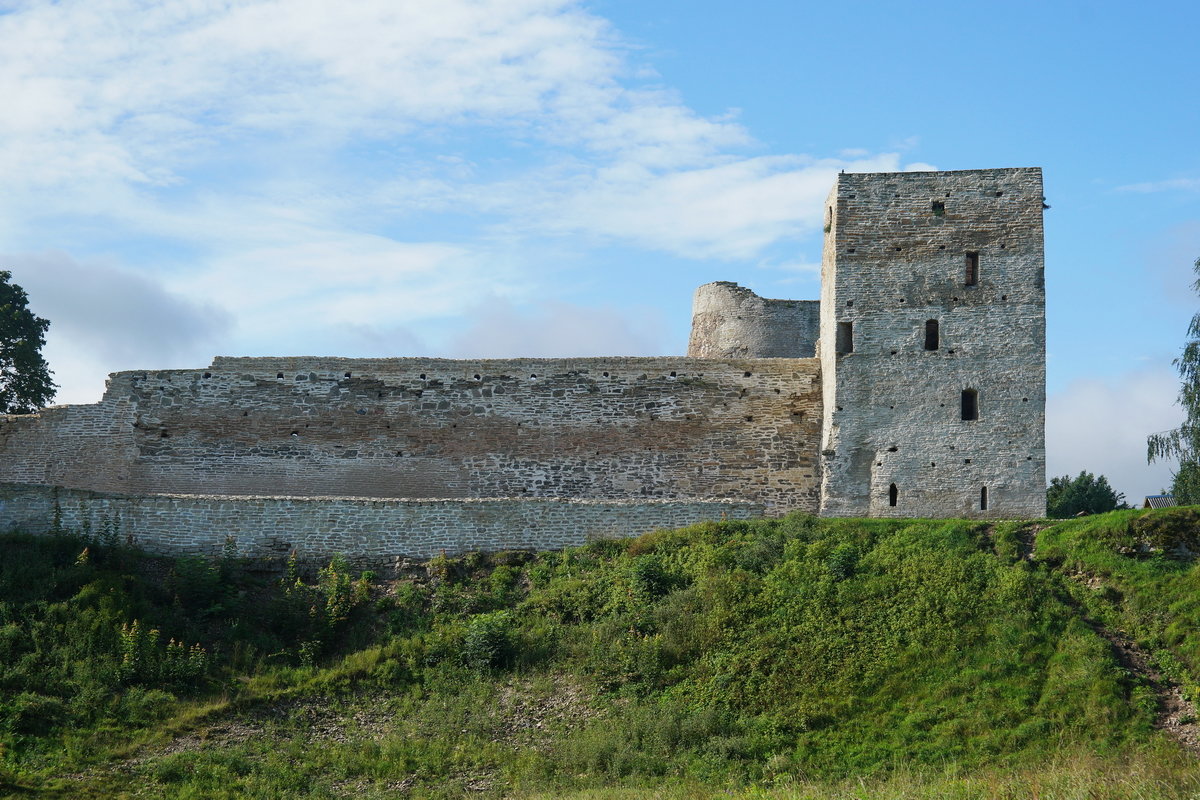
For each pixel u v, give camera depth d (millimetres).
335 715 29469
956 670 28953
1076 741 26672
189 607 32438
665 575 33219
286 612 32344
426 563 34875
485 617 32156
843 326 40094
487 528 35625
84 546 33719
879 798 24203
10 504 34719
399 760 27750
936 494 38656
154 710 28516
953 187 40312
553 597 33062
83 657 29672
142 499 35031
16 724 27297
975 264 39969
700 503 36188
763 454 41500
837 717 28078
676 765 27266
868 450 39219
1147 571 31125
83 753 26953
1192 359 40719
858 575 32344
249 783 26594
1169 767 24656
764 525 35438
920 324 39656
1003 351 39219
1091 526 32938
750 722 28203
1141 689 27812
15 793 25281
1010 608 30453
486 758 27906
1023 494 38375
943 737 27203
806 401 41750
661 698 29375
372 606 33250
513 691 30172
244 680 30219
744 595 31969
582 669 30453
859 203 40500
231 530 35031
